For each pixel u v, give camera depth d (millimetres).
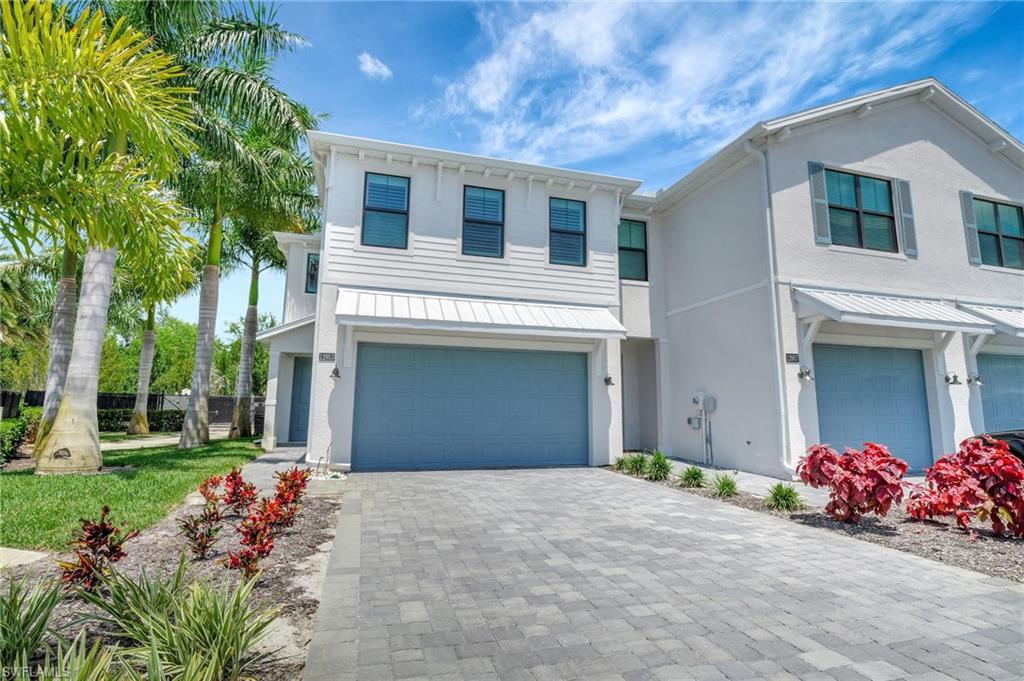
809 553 7258
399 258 15336
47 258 23969
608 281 17234
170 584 4469
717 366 16641
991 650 4461
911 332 15719
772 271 14492
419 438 14938
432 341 15219
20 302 30500
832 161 15633
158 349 56562
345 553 6945
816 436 14117
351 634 4566
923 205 16500
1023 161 18281
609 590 5805
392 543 7520
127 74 5734
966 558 7047
